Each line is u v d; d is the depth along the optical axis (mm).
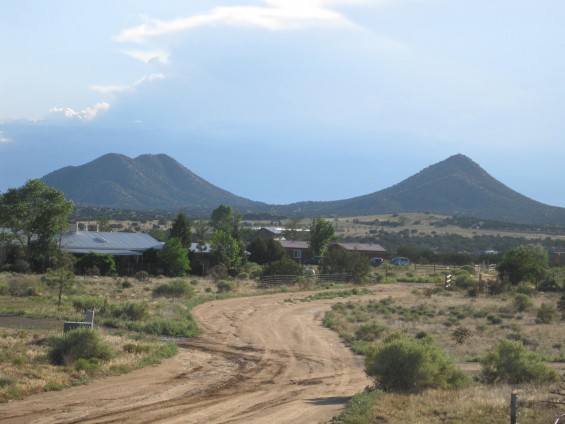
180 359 27219
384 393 19531
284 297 59000
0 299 45656
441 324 42656
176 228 90438
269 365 26953
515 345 22828
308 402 19359
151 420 16500
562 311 48562
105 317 37750
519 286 68625
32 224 72250
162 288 53844
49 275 56906
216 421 16562
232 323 40656
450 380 21156
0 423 15664
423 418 16172
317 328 39812
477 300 60312
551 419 15508
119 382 21594
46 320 35469
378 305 53469
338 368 26734
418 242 186875
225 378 23562
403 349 20625
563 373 24719
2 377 19594
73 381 20875
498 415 16406
